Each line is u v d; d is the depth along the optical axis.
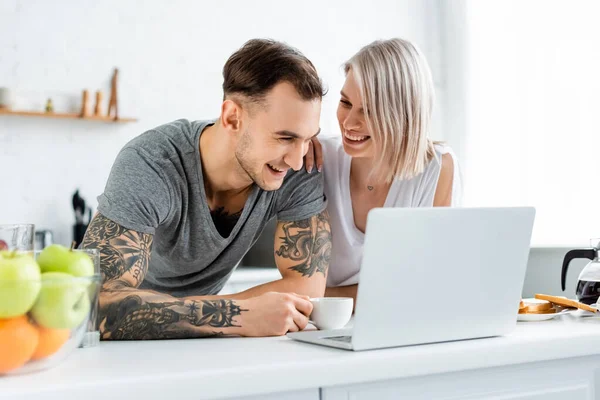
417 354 1.08
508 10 4.19
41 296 0.92
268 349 1.13
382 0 4.70
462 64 4.51
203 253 1.80
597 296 1.57
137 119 4.06
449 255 1.14
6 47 3.77
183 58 4.20
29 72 3.81
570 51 3.78
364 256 1.06
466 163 4.43
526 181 4.02
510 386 1.18
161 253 1.83
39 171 3.84
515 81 4.12
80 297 0.97
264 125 1.55
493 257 1.19
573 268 1.97
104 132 4.01
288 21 4.46
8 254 0.94
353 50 4.63
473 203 4.36
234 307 1.31
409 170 1.87
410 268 1.10
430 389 1.11
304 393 1.00
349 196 1.97
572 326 1.36
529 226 1.22
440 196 2.04
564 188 3.78
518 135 4.09
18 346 0.90
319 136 2.06
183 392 0.91
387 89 1.79
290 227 1.77
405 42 1.85
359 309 1.07
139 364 1.00
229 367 0.96
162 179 1.65
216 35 4.28
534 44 4.00
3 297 0.89
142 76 4.09
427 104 1.85
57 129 3.89
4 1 3.76
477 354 1.13
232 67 1.60
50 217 3.86
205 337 1.29
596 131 3.61
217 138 1.66
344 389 1.03
